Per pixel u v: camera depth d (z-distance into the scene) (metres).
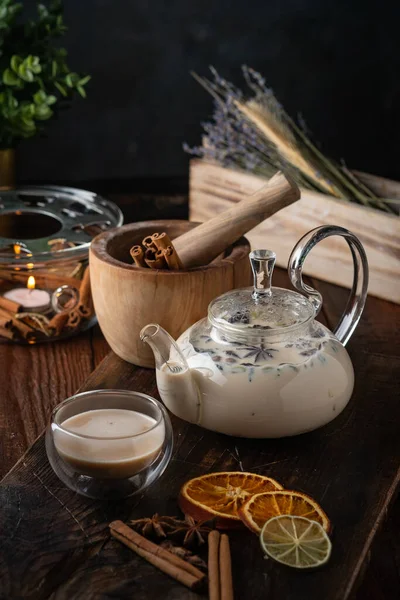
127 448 0.78
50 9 1.26
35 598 0.72
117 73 1.59
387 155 1.68
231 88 1.62
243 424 0.83
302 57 1.61
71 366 1.01
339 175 1.22
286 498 0.78
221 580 0.72
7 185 1.27
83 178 1.66
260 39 1.59
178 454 0.85
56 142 1.63
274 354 0.83
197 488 0.80
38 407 0.94
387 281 1.12
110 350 1.04
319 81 1.63
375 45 1.60
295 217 1.17
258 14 1.57
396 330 1.07
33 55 1.24
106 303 0.95
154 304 0.93
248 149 1.25
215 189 1.23
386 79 1.63
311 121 1.66
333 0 1.56
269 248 1.21
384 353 1.02
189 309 0.93
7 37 1.23
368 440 0.87
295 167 1.22
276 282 1.17
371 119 1.66
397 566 0.86
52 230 1.15
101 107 1.61
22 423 0.92
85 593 0.72
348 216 1.13
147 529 0.76
